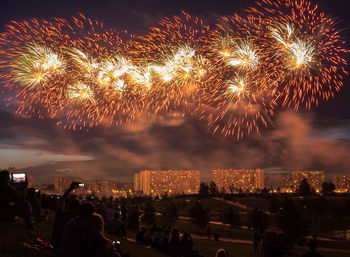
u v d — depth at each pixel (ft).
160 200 618.44
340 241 241.76
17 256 32.14
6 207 44.29
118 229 79.82
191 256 67.36
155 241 76.64
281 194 615.16
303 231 271.69
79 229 24.82
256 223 293.43
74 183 35.99
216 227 359.46
